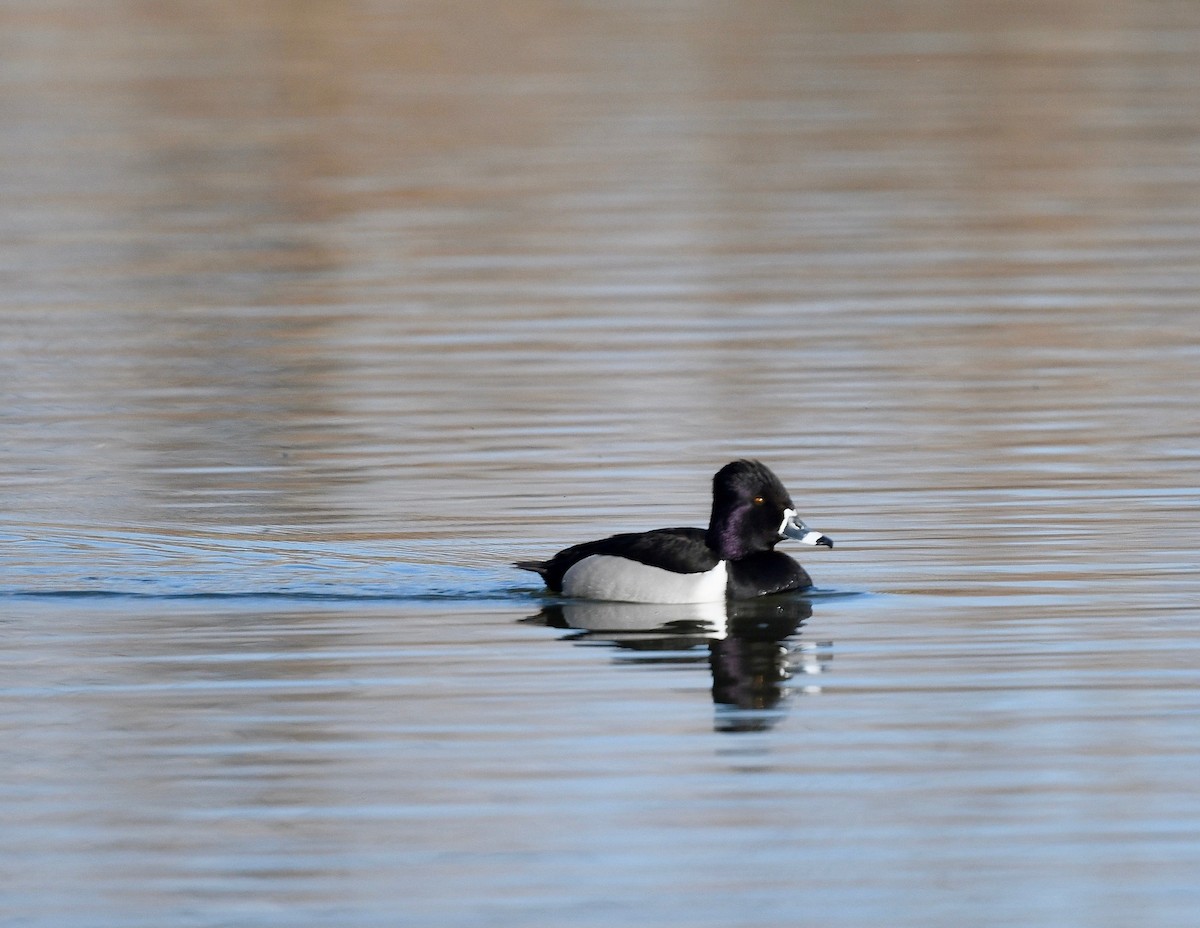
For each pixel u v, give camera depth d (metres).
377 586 15.32
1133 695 12.64
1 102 38.22
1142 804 10.94
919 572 15.43
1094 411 20.14
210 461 18.89
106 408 20.95
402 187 32.22
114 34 44.78
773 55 42.50
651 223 29.77
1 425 20.31
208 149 34.84
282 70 40.75
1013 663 13.30
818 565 15.69
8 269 27.52
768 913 9.70
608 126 36.19
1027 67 41.09
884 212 30.31
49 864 10.33
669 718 12.36
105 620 14.53
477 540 16.39
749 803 11.00
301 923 9.62
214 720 12.38
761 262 27.39
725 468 15.09
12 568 15.70
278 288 26.38
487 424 19.97
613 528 16.61
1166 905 9.76
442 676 13.22
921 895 9.88
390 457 18.94
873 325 24.02
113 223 30.17
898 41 44.00
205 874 10.17
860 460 18.55
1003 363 22.19
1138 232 28.84
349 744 11.94
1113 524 16.48
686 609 14.80
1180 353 22.48
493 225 29.81
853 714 12.40
